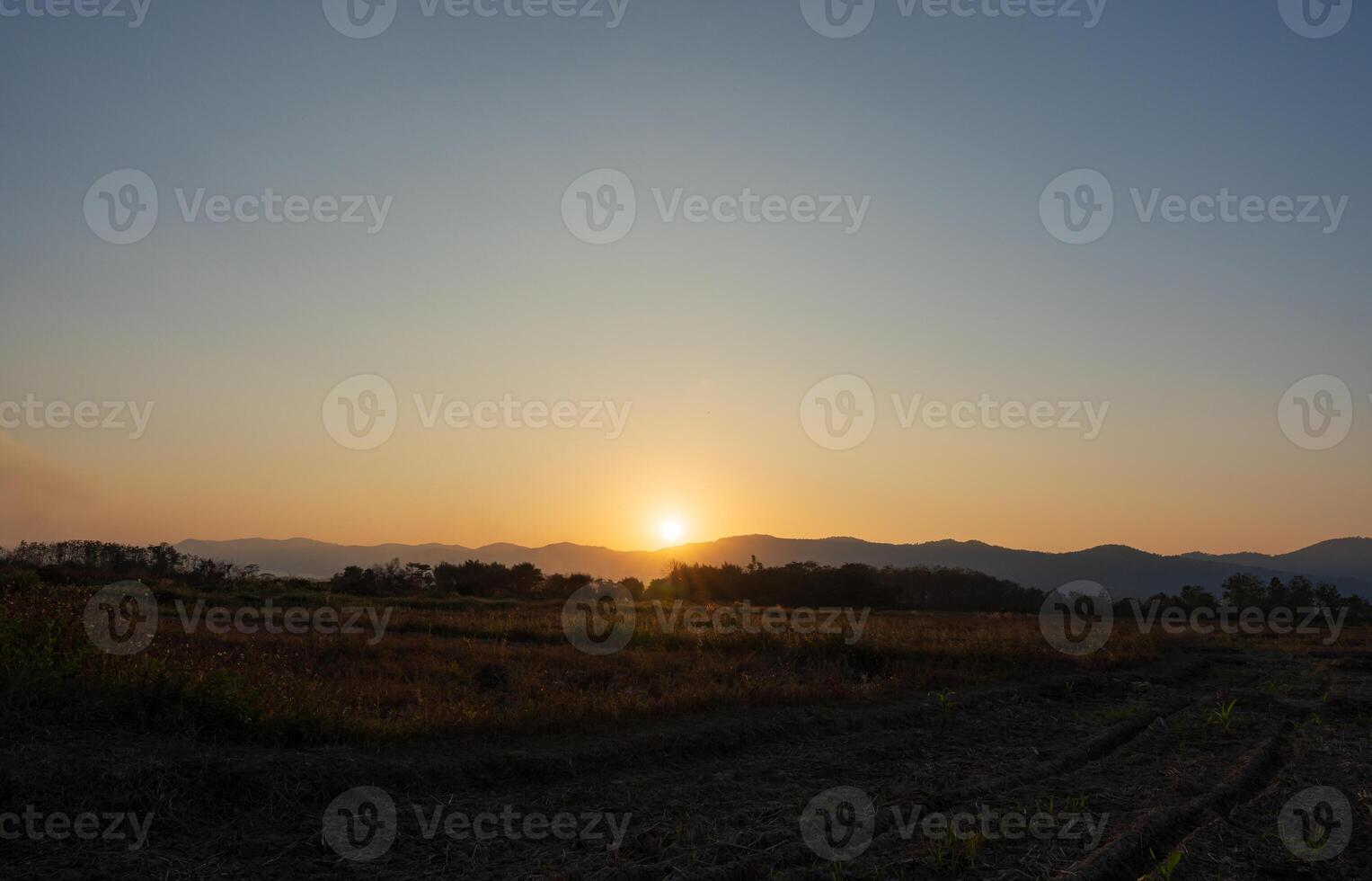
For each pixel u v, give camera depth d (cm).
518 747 1024
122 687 945
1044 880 705
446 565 6450
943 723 1385
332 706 1085
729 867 706
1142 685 1920
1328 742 1294
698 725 1195
